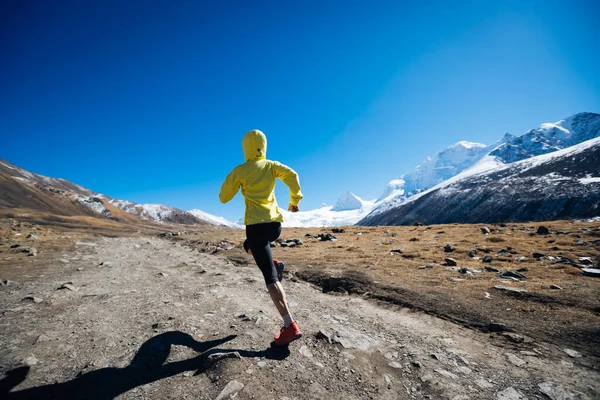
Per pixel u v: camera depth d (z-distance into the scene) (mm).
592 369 3070
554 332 3877
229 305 5348
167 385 2867
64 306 5328
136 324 4398
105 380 2941
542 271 7035
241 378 2928
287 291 6617
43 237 20094
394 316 4840
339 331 4113
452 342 3822
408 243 14430
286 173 3934
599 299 4805
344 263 9156
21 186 198625
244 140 4160
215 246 16938
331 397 2707
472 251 10242
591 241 11453
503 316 4461
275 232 3783
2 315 4797
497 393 2762
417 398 2717
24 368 3123
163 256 13258
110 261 11305
